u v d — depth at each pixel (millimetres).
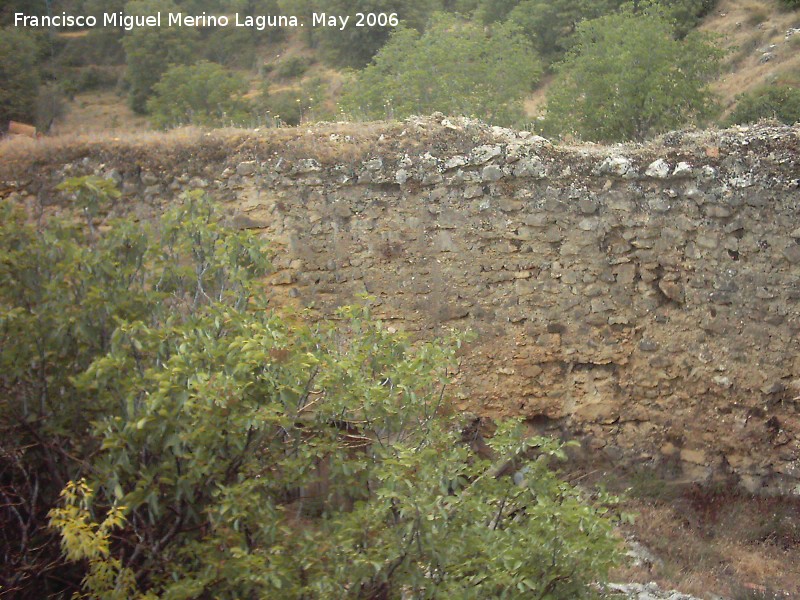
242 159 10398
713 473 9906
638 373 10039
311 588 5223
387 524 5566
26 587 5859
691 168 9891
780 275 9758
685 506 9695
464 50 21609
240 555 5145
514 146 10086
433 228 10086
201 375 5215
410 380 5996
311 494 6684
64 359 6203
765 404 9797
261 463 5746
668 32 23344
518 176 10016
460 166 10070
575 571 5484
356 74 25344
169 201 10438
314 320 10125
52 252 6375
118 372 5703
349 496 6391
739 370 9836
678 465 10000
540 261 10023
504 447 6270
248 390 5562
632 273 10008
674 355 9969
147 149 10625
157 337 5828
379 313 10117
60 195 10508
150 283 6844
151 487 5441
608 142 20500
